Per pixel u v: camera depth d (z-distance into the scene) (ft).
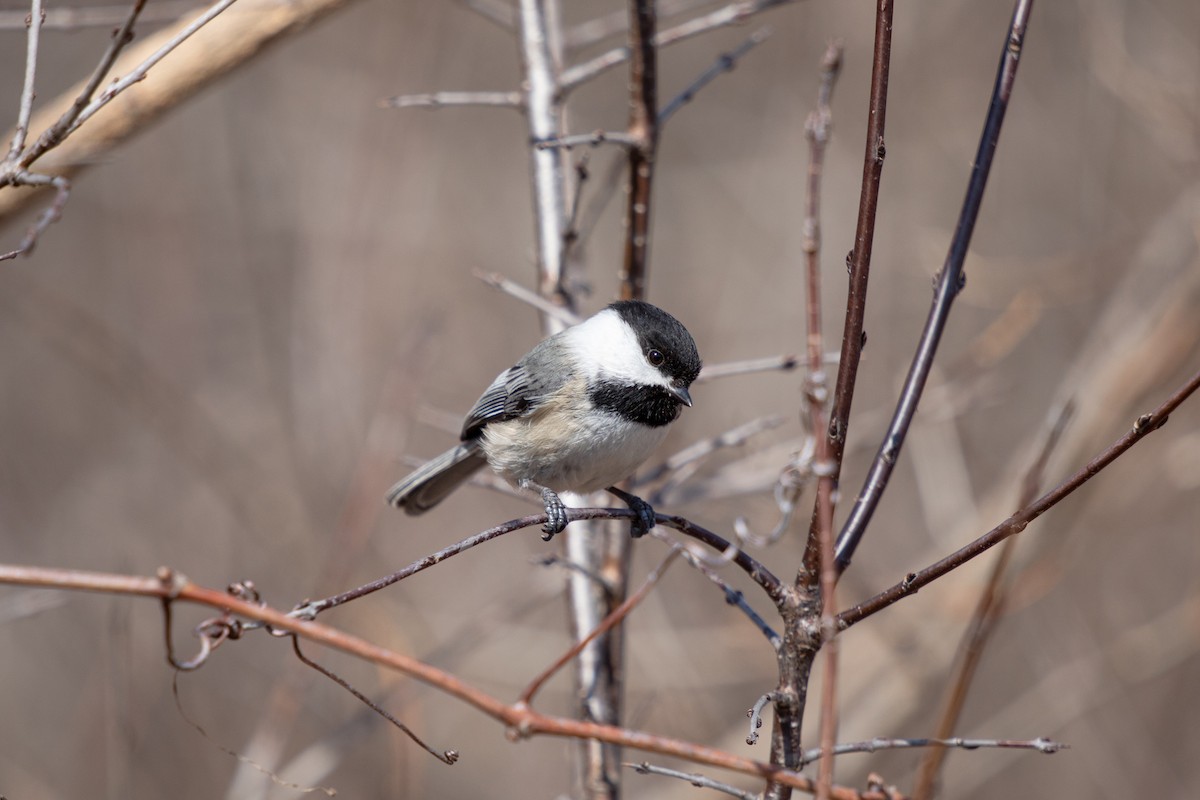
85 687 38.42
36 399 44.70
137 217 43.88
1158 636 35.78
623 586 23.99
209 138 45.68
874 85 13.61
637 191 24.38
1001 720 36.09
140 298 43.52
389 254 43.01
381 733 36.52
